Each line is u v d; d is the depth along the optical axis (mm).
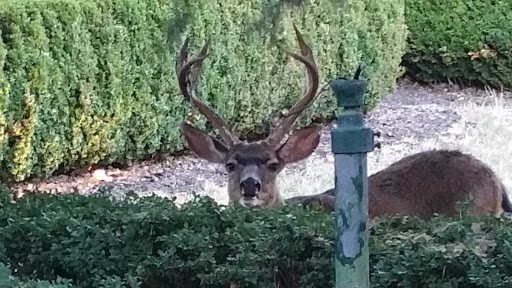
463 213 5055
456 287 4391
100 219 5078
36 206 5402
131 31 10617
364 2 13578
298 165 10586
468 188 6637
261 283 4660
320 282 4641
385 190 6594
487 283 4309
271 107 12477
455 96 15484
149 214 4938
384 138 12445
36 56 9672
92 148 10484
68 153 10305
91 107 10297
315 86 6492
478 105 14648
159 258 4773
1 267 4320
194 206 5086
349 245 3965
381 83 14164
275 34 5746
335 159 3943
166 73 10992
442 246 4512
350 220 3939
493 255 4480
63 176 10531
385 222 4996
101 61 10359
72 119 10180
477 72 15750
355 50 13430
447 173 6676
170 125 11219
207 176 10664
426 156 6816
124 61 10562
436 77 16188
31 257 4965
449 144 11453
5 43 9500
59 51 9969
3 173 9727
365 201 3951
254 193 6254
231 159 6445
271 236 4723
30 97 9641
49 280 4902
